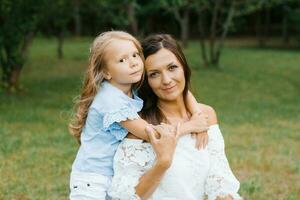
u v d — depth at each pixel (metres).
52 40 41.12
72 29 46.59
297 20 36.16
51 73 22.22
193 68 23.38
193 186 3.16
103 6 19.95
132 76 3.04
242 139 10.12
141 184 3.02
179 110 3.30
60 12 16.77
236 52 32.06
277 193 6.84
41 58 28.52
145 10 36.25
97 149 3.10
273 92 17.38
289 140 10.20
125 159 3.08
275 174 7.76
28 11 14.51
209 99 15.61
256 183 7.12
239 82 19.62
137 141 3.10
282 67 24.86
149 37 3.24
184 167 3.12
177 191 3.10
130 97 3.21
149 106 3.30
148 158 3.09
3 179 7.09
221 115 12.77
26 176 7.29
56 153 8.59
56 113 12.52
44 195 6.52
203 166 3.17
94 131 3.11
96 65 3.09
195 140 3.18
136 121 3.05
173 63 3.17
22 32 14.74
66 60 27.64
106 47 3.04
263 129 11.17
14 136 9.91
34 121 11.45
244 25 45.56
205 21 43.31
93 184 3.07
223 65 25.02
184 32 33.31
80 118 3.17
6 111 12.65
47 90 16.69
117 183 3.05
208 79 20.20
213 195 3.18
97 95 3.12
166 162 2.98
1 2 14.12
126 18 21.88
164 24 42.56
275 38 44.19
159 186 3.11
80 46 35.88
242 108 14.03
